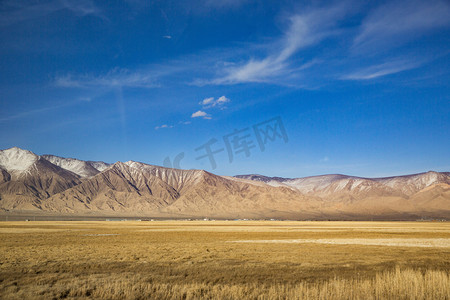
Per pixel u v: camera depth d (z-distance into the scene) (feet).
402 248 130.41
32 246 135.03
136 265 87.04
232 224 428.56
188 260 96.02
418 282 58.34
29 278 70.03
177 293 57.11
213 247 131.23
